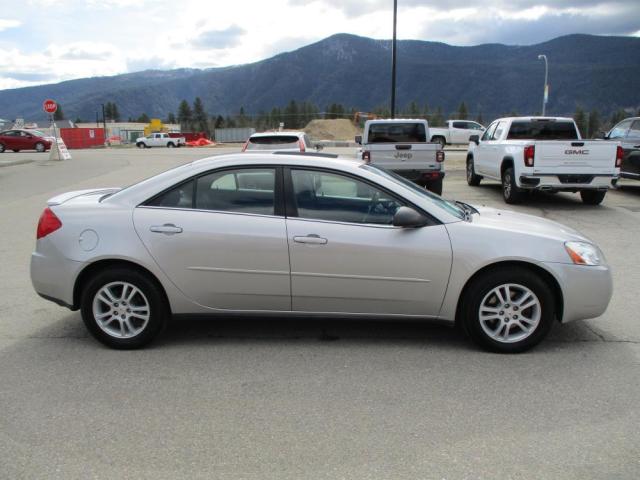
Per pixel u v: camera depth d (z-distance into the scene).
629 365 4.09
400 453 2.96
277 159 4.39
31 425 3.28
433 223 4.25
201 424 3.28
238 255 4.27
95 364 4.16
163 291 4.41
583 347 4.43
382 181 4.33
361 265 4.22
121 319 4.41
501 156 12.73
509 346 4.28
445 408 3.46
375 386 3.77
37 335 4.76
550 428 3.22
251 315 4.43
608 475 2.77
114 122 144.25
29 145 38.19
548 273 4.25
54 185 16.34
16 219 10.69
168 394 3.67
